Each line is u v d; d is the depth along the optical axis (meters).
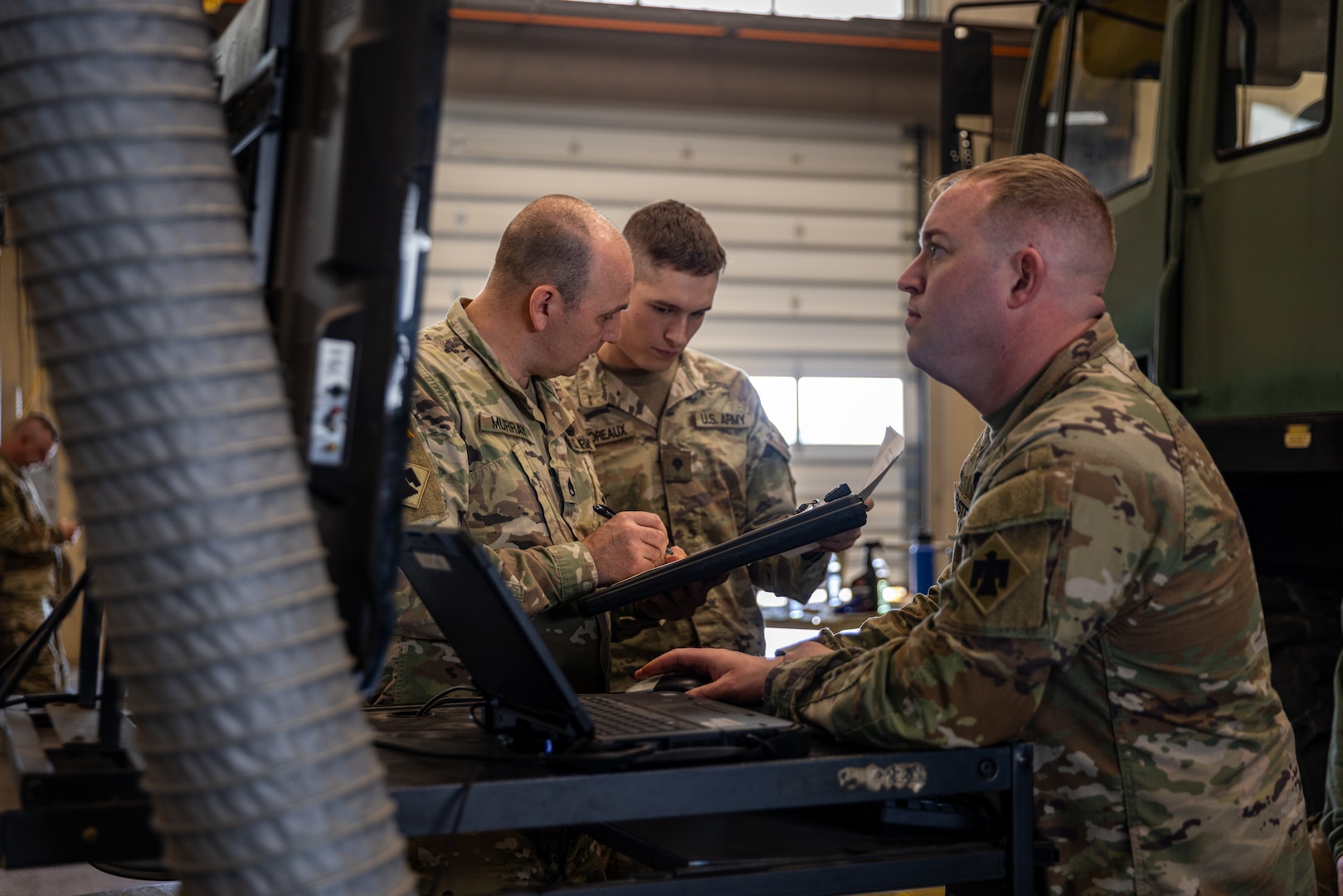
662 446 2.25
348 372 0.75
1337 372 2.06
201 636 0.59
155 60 0.61
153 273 0.59
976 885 1.08
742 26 7.33
